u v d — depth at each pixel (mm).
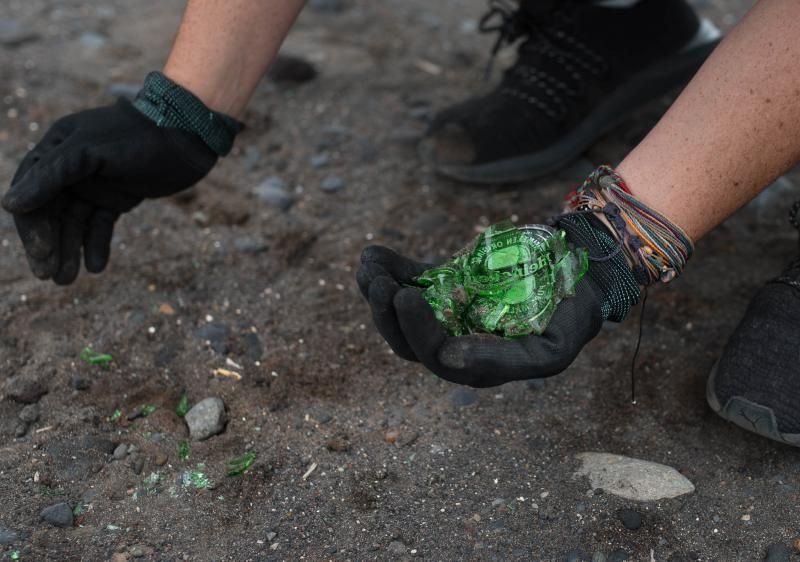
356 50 4191
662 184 1831
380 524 2043
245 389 2406
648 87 3328
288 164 3369
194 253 2891
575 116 3203
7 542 1961
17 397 2336
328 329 2617
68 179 2156
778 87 1742
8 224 2959
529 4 3234
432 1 4762
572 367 2490
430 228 3057
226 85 2279
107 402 2352
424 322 1646
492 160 3150
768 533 2020
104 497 2098
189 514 2059
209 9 2209
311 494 2115
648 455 2232
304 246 2957
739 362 2139
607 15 3178
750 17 1808
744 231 3035
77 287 2707
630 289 1867
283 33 2299
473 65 4113
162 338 2557
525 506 2088
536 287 1782
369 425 2311
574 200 1951
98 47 4023
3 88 3643
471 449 2244
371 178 3312
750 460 2205
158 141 2227
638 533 2021
